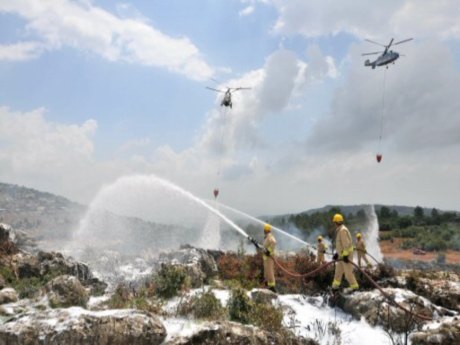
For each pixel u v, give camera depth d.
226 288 13.88
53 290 10.93
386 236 72.38
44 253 14.94
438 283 13.37
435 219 85.75
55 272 13.86
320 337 9.67
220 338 8.27
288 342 8.93
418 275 14.66
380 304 10.95
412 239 67.06
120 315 8.18
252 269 16.53
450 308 12.30
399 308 10.78
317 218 73.38
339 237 12.46
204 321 9.31
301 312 11.38
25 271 13.98
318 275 14.33
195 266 14.66
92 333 7.71
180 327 8.73
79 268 14.93
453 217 85.94
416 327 10.30
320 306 12.15
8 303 10.70
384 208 98.94
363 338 9.82
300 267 15.12
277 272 15.35
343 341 9.63
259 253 16.83
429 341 8.94
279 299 11.95
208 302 10.30
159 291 12.10
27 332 7.79
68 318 8.05
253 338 8.53
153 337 8.00
